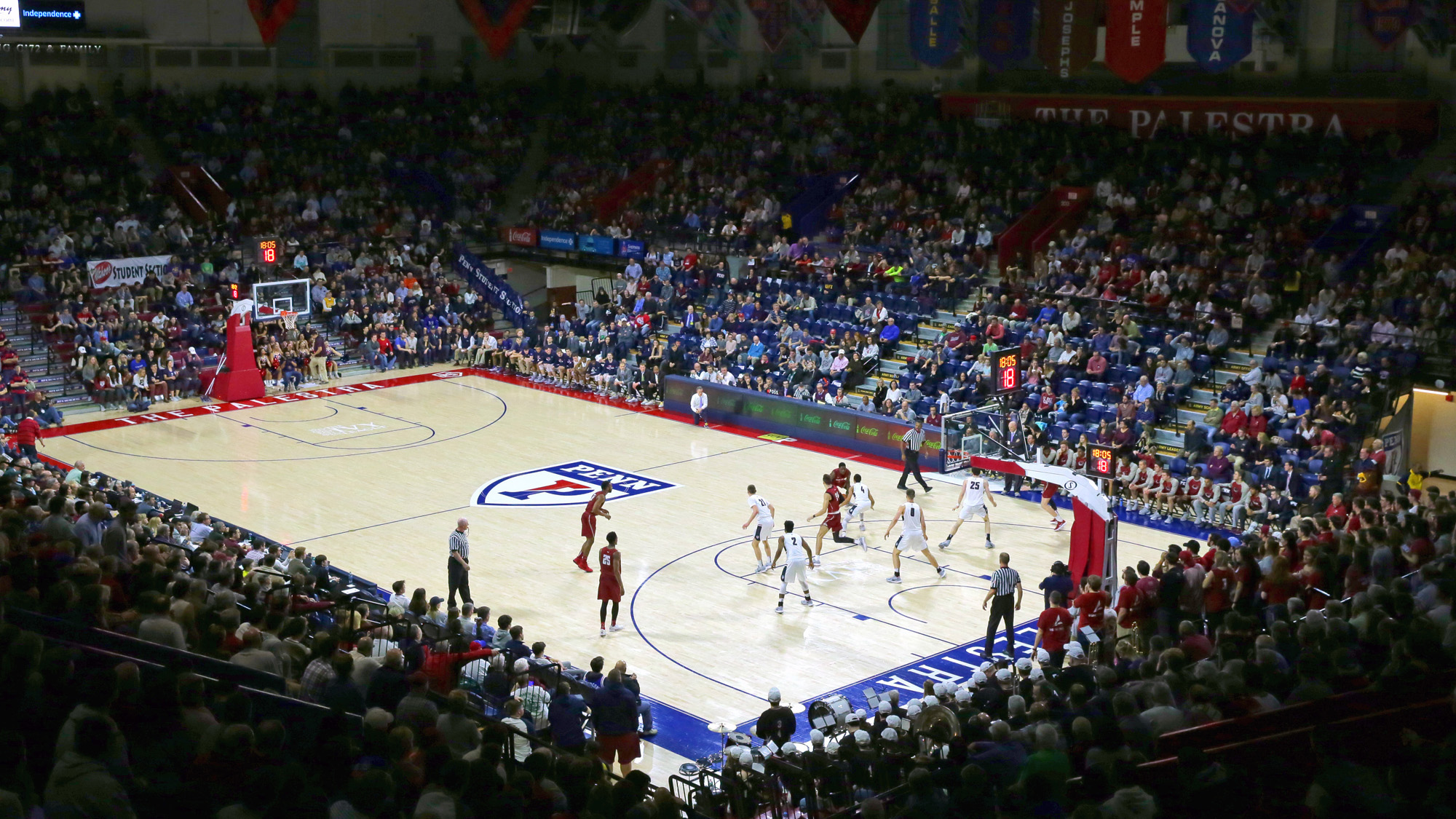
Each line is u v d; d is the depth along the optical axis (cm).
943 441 2766
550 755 861
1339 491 2528
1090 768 760
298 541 2509
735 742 1469
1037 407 3080
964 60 4312
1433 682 889
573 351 4000
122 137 4319
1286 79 3656
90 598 991
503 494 2841
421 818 692
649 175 4697
